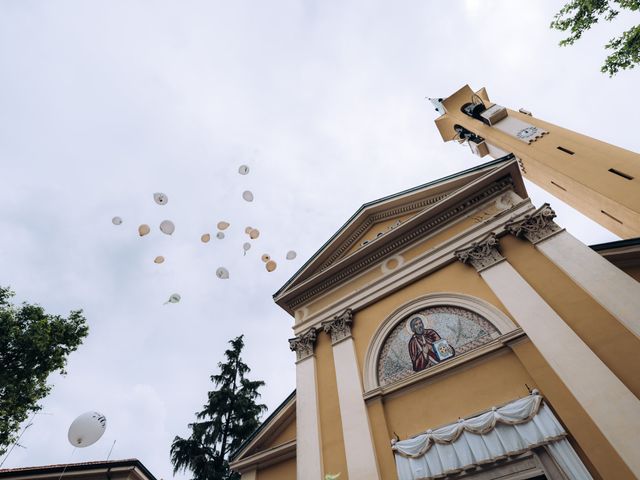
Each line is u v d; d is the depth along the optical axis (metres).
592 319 6.11
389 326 8.83
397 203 11.52
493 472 5.58
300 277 12.45
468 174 9.98
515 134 16.78
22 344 11.52
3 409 10.94
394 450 6.77
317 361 9.77
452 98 22.97
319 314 10.78
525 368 6.24
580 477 4.82
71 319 13.24
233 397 18.25
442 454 6.12
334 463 7.41
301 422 8.56
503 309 7.23
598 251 7.47
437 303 8.33
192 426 17.38
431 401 7.05
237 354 20.59
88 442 6.68
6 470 8.29
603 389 5.31
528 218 8.05
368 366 8.48
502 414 5.88
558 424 5.35
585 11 8.66
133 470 8.77
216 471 15.80
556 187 14.50
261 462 9.66
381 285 9.85
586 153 13.20
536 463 5.30
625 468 4.63
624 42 8.28
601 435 5.02
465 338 7.49
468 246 8.62
